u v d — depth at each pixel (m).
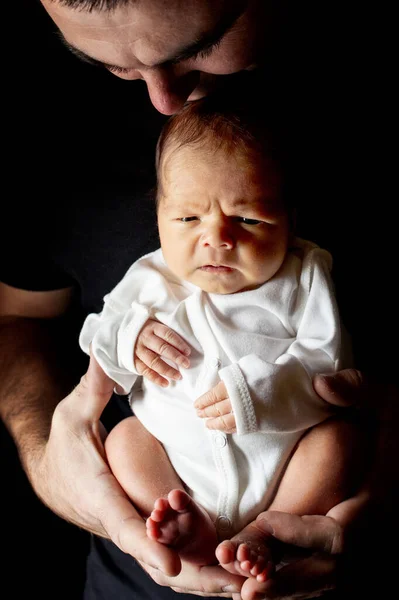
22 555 1.93
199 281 1.15
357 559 1.09
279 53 1.25
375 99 1.34
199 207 1.09
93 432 1.24
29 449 1.45
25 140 1.51
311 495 1.07
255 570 0.93
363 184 1.32
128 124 1.46
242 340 1.15
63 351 1.71
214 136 1.09
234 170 1.07
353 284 1.35
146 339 1.16
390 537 1.15
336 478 1.07
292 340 1.17
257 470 1.11
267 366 1.07
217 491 1.13
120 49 0.95
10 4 1.54
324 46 1.34
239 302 1.17
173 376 1.15
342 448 1.08
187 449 1.14
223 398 1.06
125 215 1.43
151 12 0.88
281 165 1.12
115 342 1.21
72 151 1.49
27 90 1.52
